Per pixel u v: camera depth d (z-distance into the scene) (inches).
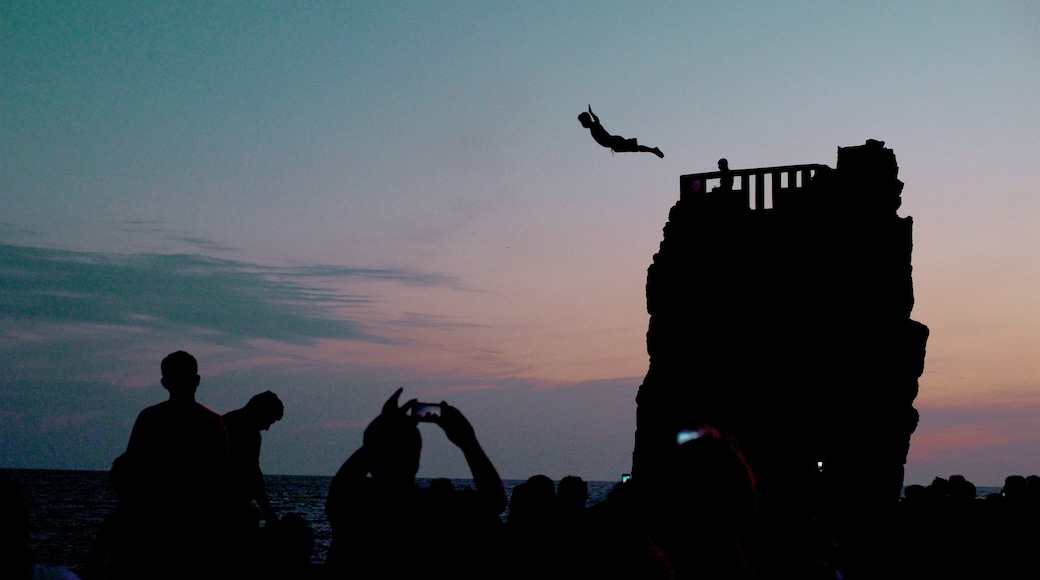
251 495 333.1
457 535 199.8
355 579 184.4
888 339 704.4
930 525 447.5
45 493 3737.7
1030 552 423.2
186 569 272.8
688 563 127.3
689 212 777.6
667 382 751.7
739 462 131.1
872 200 726.5
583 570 206.7
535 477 256.5
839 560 213.9
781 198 753.0
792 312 725.3
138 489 275.6
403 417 191.2
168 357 289.7
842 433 695.1
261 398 343.6
